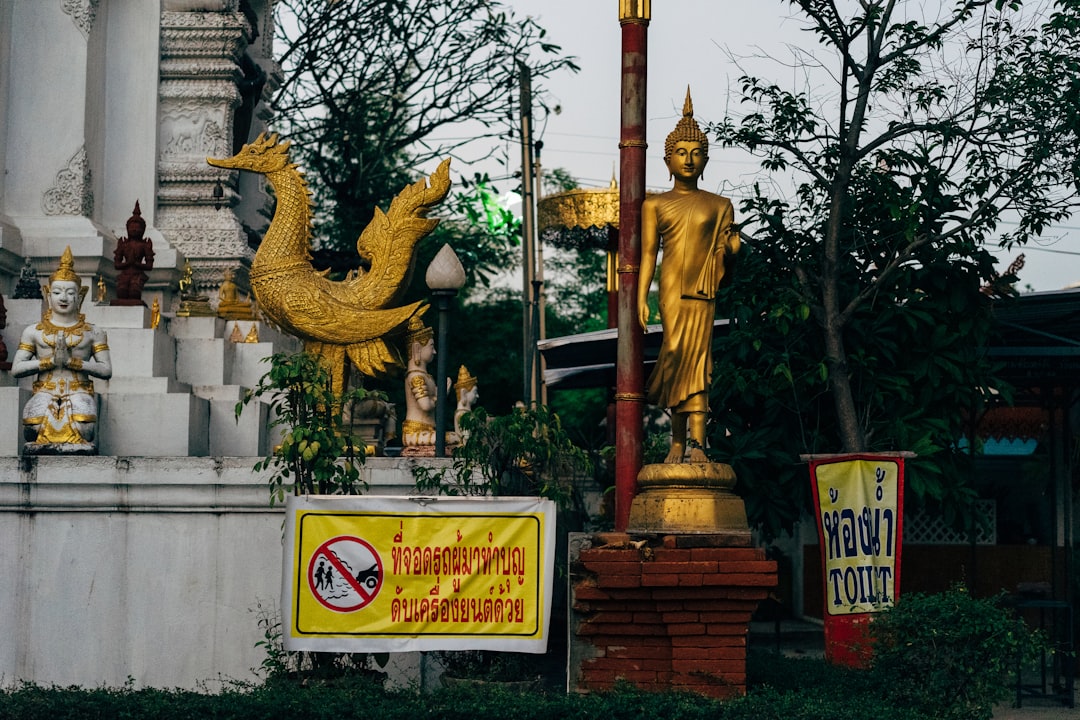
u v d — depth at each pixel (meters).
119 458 11.42
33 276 14.82
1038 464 18.66
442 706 8.59
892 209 11.88
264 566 11.34
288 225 13.15
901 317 12.51
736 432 12.95
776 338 12.72
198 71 18.28
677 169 9.69
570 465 13.26
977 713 9.27
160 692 9.22
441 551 9.20
